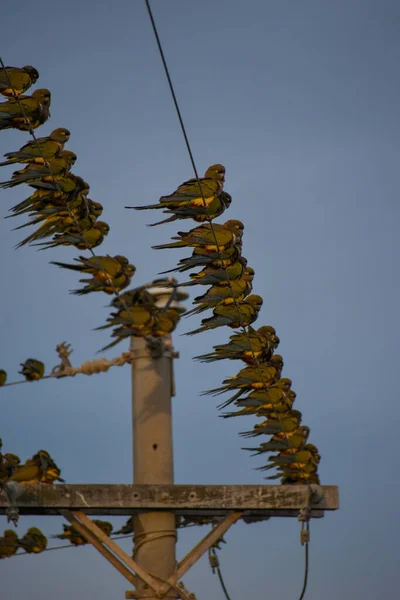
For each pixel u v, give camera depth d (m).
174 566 14.71
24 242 14.41
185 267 14.45
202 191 14.02
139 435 15.16
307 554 15.37
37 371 15.20
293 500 15.11
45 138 14.02
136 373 15.32
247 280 14.77
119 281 14.73
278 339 15.52
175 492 14.73
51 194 14.21
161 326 15.14
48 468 14.81
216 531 14.88
